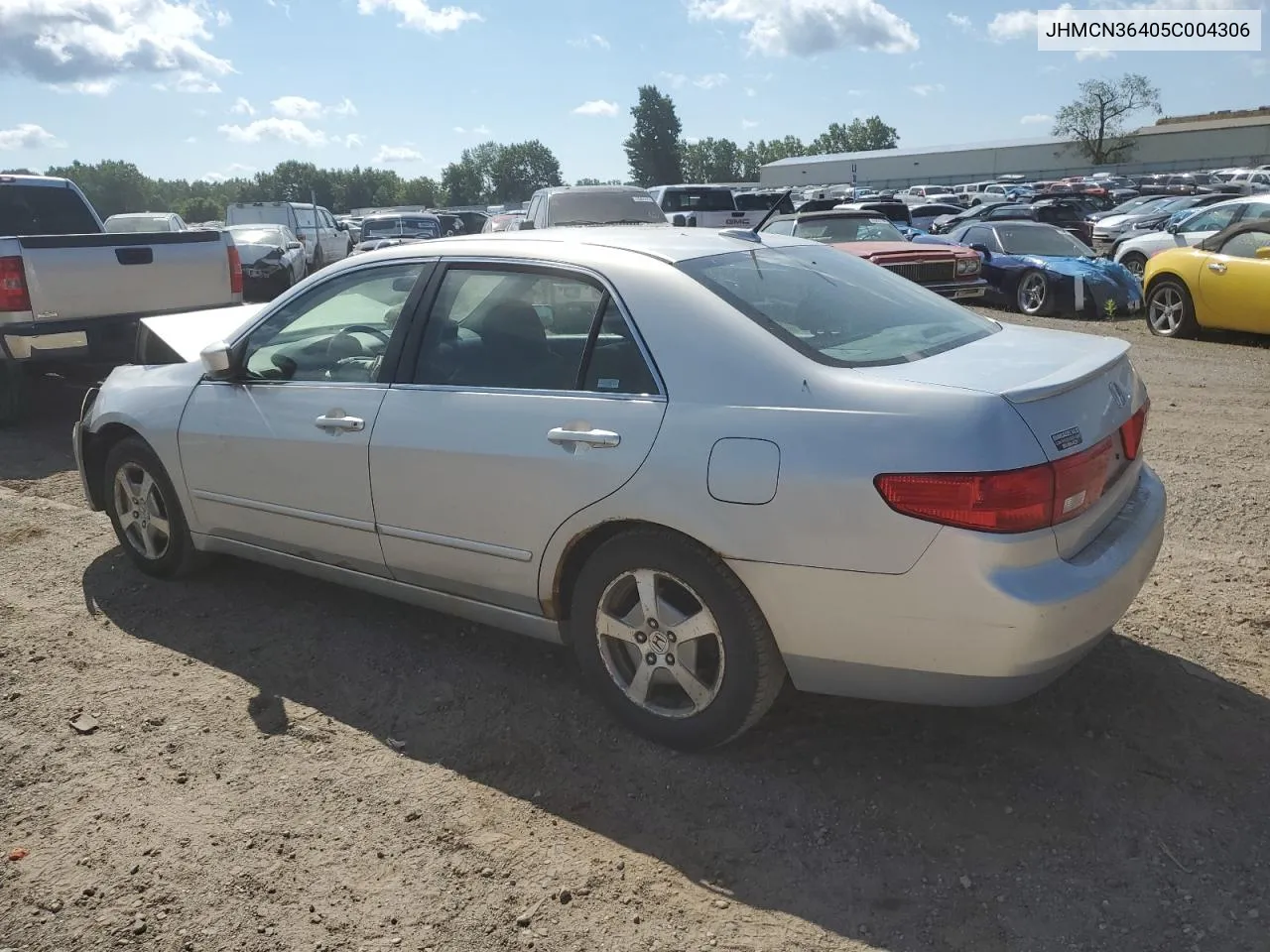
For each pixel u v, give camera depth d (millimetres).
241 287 8898
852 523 2801
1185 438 7062
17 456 7344
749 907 2645
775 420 2936
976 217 25500
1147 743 3301
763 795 3094
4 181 9812
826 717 3508
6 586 4824
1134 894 2645
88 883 2777
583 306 3396
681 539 3094
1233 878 2695
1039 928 2541
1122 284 13594
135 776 3258
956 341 3428
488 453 3418
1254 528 5207
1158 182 58844
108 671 3969
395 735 3494
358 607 4527
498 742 3430
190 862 2854
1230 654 3861
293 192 133625
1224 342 11352
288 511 4102
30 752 3406
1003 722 3441
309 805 3104
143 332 5699
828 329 3262
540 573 3424
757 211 20812
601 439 3180
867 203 22797
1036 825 2924
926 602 2770
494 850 2887
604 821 3004
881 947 2502
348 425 3803
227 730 3537
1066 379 2928
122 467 4762
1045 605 2717
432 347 3723
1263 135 78875
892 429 2791
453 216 38344
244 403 4199
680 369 3141
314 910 2660
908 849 2842
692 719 3232
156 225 19328
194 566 4777
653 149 109875
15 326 7406
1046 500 2746
